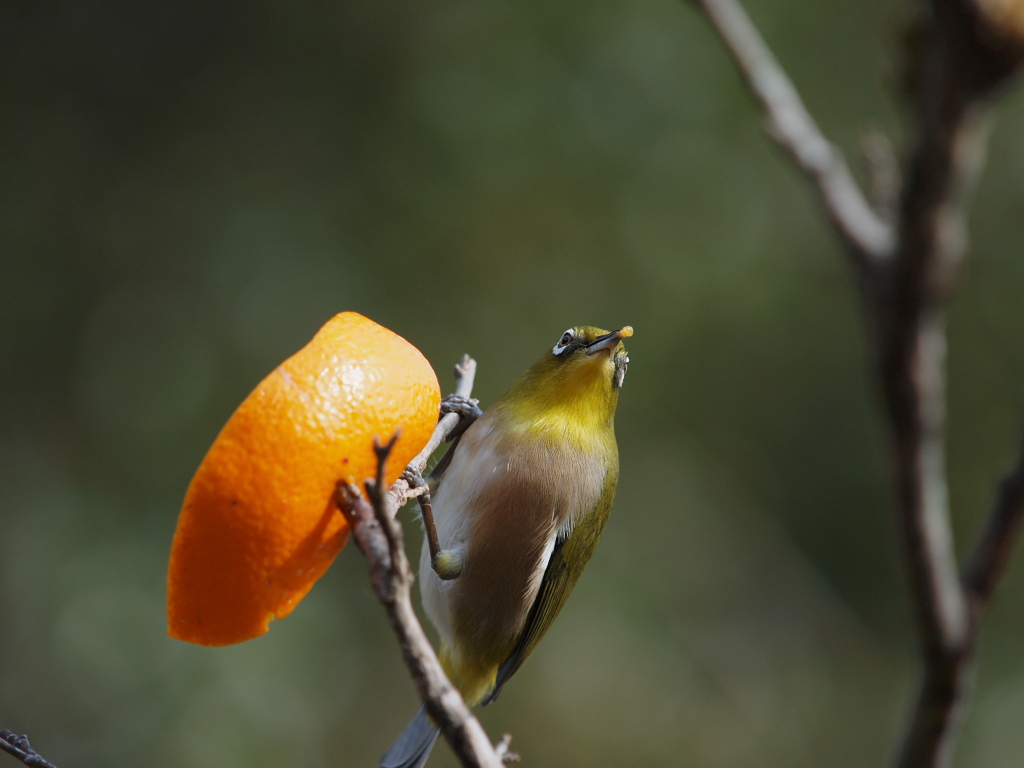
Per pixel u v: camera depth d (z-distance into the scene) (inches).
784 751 517.0
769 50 563.5
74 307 534.3
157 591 478.3
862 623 548.4
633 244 563.2
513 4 562.6
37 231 538.9
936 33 78.6
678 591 538.9
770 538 558.6
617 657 517.0
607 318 555.8
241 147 558.6
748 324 573.0
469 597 231.9
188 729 436.5
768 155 577.6
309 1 569.3
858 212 114.6
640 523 543.8
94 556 481.1
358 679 489.4
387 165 550.0
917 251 87.3
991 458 557.9
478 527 227.9
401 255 543.5
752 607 544.4
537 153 554.3
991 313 568.1
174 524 497.0
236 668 453.1
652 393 557.6
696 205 569.3
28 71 557.9
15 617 463.2
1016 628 531.2
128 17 572.7
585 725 503.8
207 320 530.6
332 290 532.1
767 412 571.2
